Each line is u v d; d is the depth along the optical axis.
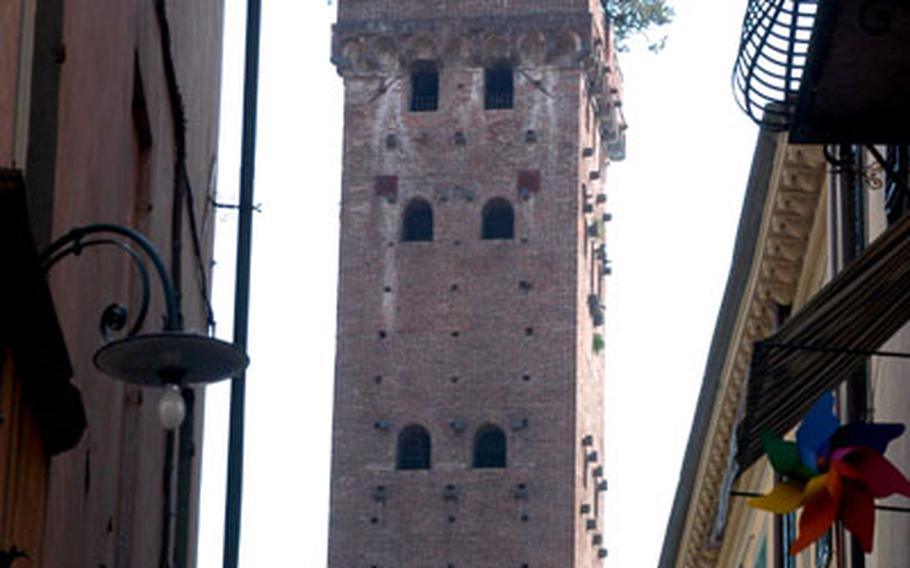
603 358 132.00
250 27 32.12
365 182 124.06
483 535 119.81
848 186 32.06
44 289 17.55
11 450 17.48
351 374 122.00
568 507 119.94
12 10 18.97
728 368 43.97
